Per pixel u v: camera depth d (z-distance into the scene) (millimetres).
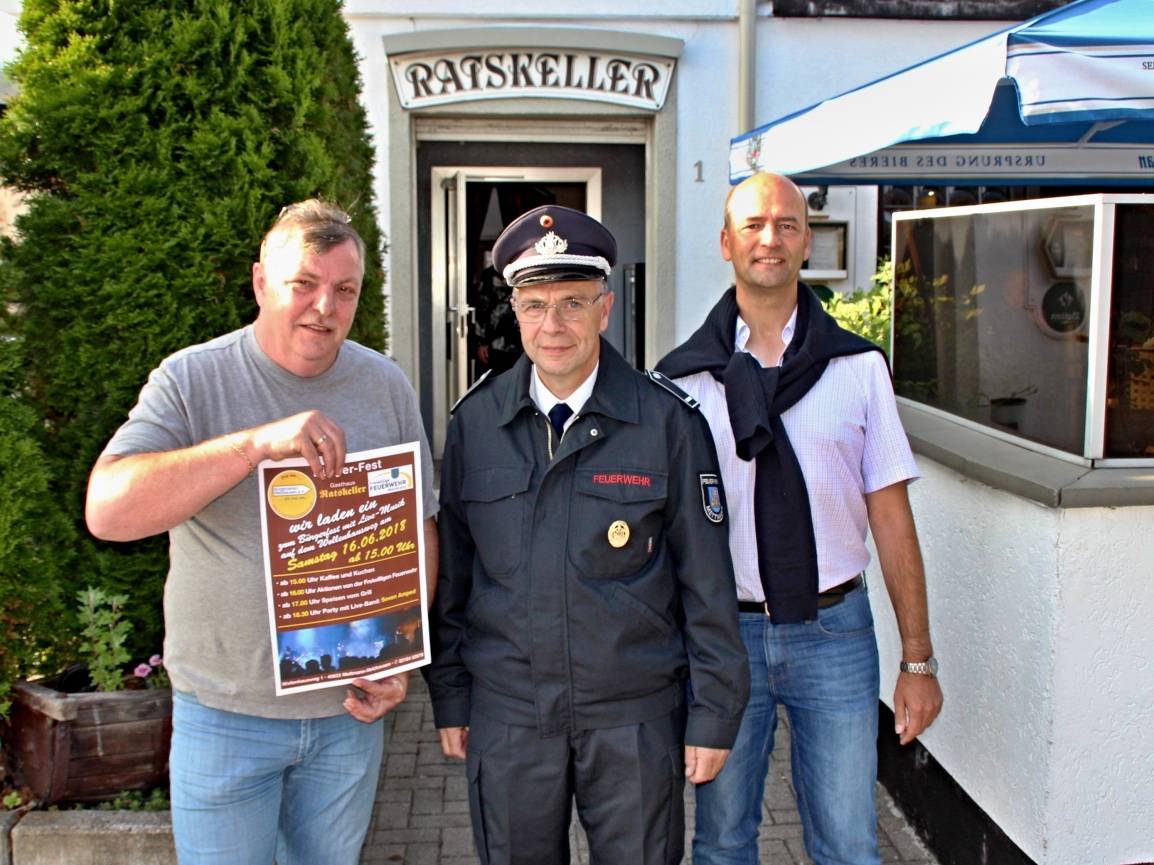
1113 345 2643
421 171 7879
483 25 6828
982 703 3018
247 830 2230
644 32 6922
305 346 2107
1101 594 2629
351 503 2178
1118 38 2383
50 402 3195
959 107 2688
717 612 2273
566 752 2271
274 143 3215
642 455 2264
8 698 3125
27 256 3117
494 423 2336
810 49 7055
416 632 2275
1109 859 2729
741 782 2641
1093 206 2623
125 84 3066
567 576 2223
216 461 1945
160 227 3100
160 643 3414
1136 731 2684
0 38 6246
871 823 2596
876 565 3875
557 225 2230
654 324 7203
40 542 3146
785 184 2580
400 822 3617
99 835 2982
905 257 3902
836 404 2559
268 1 3186
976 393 3328
